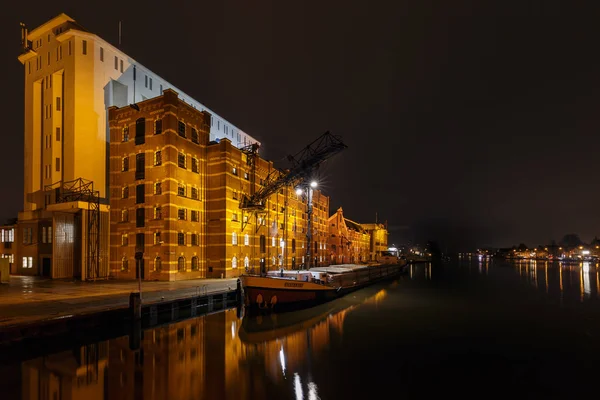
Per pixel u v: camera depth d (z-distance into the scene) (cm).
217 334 2734
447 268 12675
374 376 1939
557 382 1886
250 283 3409
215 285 4056
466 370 2042
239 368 2020
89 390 1688
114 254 4703
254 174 5750
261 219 5872
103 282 4247
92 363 2044
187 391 1706
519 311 3838
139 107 4741
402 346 2494
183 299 3172
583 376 1967
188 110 4847
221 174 5000
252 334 2761
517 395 1733
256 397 1656
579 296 5019
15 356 2052
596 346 2514
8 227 5466
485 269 11862
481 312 3775
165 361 2111
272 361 2148
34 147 5366
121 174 4825
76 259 4753
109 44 5316
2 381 1755
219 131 6969
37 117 5428
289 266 6931
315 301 3909
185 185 4716
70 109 4994
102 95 5188
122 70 5466
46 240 4878
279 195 6625
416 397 1691
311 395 1691
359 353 2327
